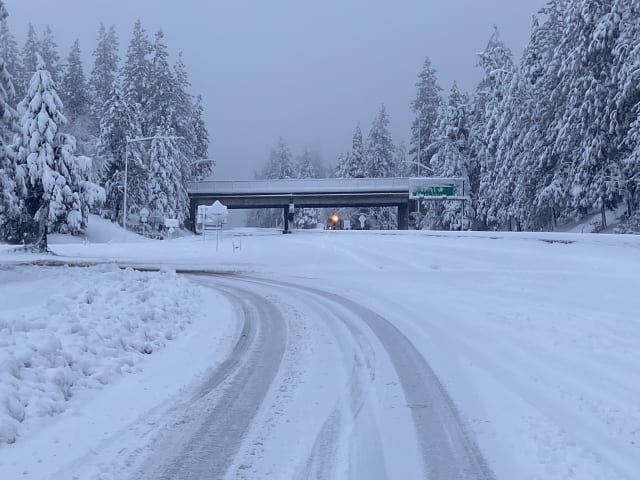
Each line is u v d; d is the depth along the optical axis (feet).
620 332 31.50
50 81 122.42
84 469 14.44
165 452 15.70
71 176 126.21
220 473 14.43
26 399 18.52
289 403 20.16
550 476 14.20
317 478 14.17
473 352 27.96
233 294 52.95
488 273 66.59
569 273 61.16
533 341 29.84
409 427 17.79
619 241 77.66
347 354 27.84
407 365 25.62
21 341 24.25
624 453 15.57
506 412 19.13
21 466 14.49
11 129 72.64
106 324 29.94
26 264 88.17
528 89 150.51
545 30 155.22
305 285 61.93
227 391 21.54
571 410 19.17
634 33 110.52
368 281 65.41
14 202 79.61
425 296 50.39
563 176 134.41
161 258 106.83
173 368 24.73
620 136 117.91
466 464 15.05
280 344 30.17
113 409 19.11
